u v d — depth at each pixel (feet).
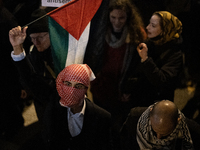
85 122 5.44
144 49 6.73
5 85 8.61
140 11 7.30
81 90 5.19
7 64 8.33
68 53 6.66
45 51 7.06
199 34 10.91
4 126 9.16
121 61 7.67
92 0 5.94
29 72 5.80
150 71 6.73
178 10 8.14
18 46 5.54
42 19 6.89
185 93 11.40
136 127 5.79
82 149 5.64
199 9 10.14
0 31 8.09
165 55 7.00
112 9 7.06
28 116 10.41
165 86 7.01
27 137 9.52
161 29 6.86
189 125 5.57
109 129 5.74
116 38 7.38
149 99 7.50
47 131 5.62
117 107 8.53
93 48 7.36
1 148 9.02
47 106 5.73
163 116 4.72
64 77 5.19
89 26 6.70
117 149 6.44
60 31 6.37
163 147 5.31
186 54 12.01
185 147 5.38
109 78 8.02
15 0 9.55
